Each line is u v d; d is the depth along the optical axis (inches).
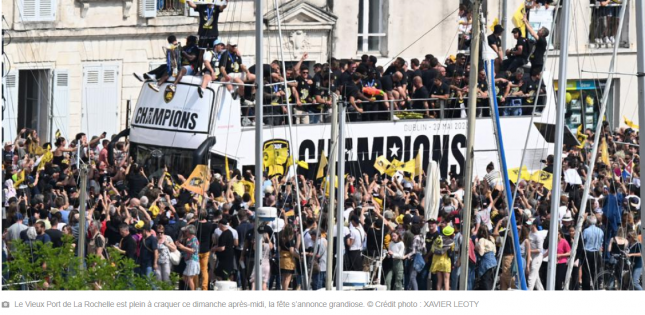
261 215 2519.7
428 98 3189.0
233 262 2620.6
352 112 3171.8
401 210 2847.0
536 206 2928.2
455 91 3208.7
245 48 4020.7
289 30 4008.4
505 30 3722.9
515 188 2812.5
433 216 2888.8
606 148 3238.2
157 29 4079.7
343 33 4035.4
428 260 2655.0
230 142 3095.5
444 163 3240.7
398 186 3002.0
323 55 4030.5
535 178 3083.2
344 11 4030.5
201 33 3093.0
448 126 3238.2
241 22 4008.4
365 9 4074.8
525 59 3309.5
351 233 2664.9
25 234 2497.5
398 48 4079.7
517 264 2532.0
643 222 2469.2
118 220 2598.4
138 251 2539.4
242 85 2903.5
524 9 3767.2
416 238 2662.4
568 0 2672.2
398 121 3213.6
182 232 2566.4
